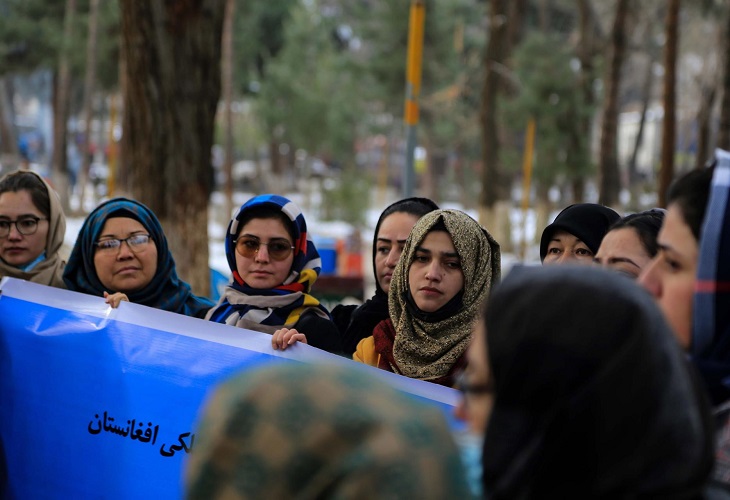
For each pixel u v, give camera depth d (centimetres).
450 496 93
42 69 2497
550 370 116
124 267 338
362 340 332
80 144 3391
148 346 287
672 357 117
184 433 277
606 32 2673
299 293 330
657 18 2455
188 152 666
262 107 2752
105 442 290
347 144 2881
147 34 654
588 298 118
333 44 3272
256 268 329
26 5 2320
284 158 3391
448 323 298
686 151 3052
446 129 2861
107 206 344
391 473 91
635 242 260
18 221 368
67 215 2395
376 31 2797
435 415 98
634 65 3278
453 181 3556
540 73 1761
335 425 94
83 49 2288
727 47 1216
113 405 290
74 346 299
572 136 1773
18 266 371
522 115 1772
